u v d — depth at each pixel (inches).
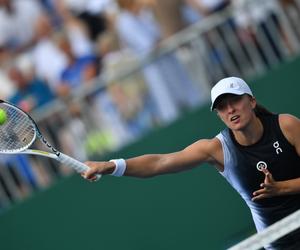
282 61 1461.6
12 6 1599.4
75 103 1450.5
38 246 1434.5
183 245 1433.3
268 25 1465.3
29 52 1583.4
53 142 1446.9
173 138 1425.9
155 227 1433.3
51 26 1583.4
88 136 1448.1
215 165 798.5
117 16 1560.0
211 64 1457.9
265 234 725.3
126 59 1530.5
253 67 1462.8
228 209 1430.9
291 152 775.1
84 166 773.9
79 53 1562.5
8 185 1441.9
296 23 1472.7
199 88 1451.8
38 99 1562.5
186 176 1432.1
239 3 1481.3
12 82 1573.6
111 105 1455.5
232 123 763.4
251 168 781.3
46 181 1443.2
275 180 781.9
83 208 1430.9
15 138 800.3
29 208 1433.3
